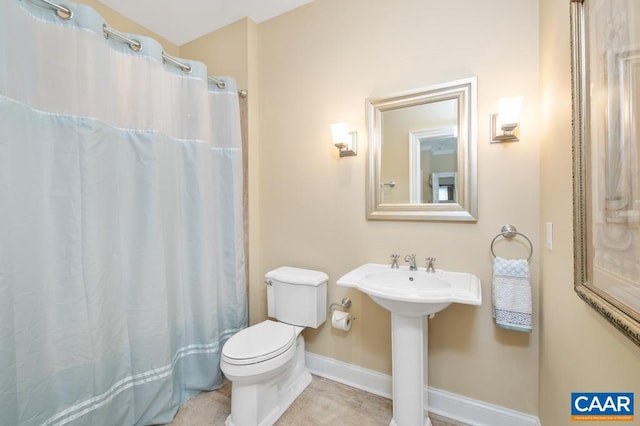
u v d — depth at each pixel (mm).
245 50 2105
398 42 1677
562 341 1046
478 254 1496
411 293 1230
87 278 1287
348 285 1412
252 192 2143
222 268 1970
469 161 1481
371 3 1757
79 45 1266
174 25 2174
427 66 1597
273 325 1761
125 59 1473
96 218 1313
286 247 2100
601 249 716
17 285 1111
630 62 587
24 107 1126
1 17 1034
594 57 753
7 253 1065
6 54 1055
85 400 1282
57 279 1237
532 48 1364
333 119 1894
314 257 1987
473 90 1468
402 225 1686
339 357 1922
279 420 1572
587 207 795
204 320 1806
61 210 1245
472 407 1525
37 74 1169
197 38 2332
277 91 2107
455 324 1561
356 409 1653
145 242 1517
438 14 1568
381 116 1720
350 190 1847
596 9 741
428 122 1592
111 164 1392
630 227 585
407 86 1651
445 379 1593
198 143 1767
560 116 1060
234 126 1953
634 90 574
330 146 1909
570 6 879
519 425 1425
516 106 1312
